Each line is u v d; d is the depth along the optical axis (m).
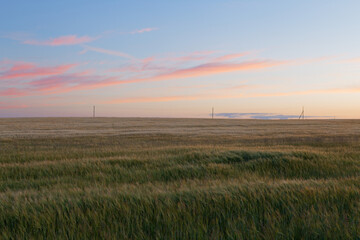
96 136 39.41
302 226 4.12
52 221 4.39
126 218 4.44
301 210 4.70
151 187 6.99
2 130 51.94
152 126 67.00
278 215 4.54
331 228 4.03
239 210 4.77
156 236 3.92
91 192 6.10
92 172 10.64
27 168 11.15
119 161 12.55
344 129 57.25
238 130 53.66
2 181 9.41
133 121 91.31
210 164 11.45
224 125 73.12
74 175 10.43
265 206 4.89
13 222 4.49
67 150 19.44
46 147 23.66
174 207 4.90
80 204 5.05
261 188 5.91
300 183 6.58
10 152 18.66
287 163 11.78
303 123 86.25
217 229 4.10
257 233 3.98
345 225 4.11
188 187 6.78
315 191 5.59
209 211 4.80
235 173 10.43
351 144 23.03
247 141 30.33
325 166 11.55
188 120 104.12
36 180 9.48
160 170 10.66
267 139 32.50
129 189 6.46
